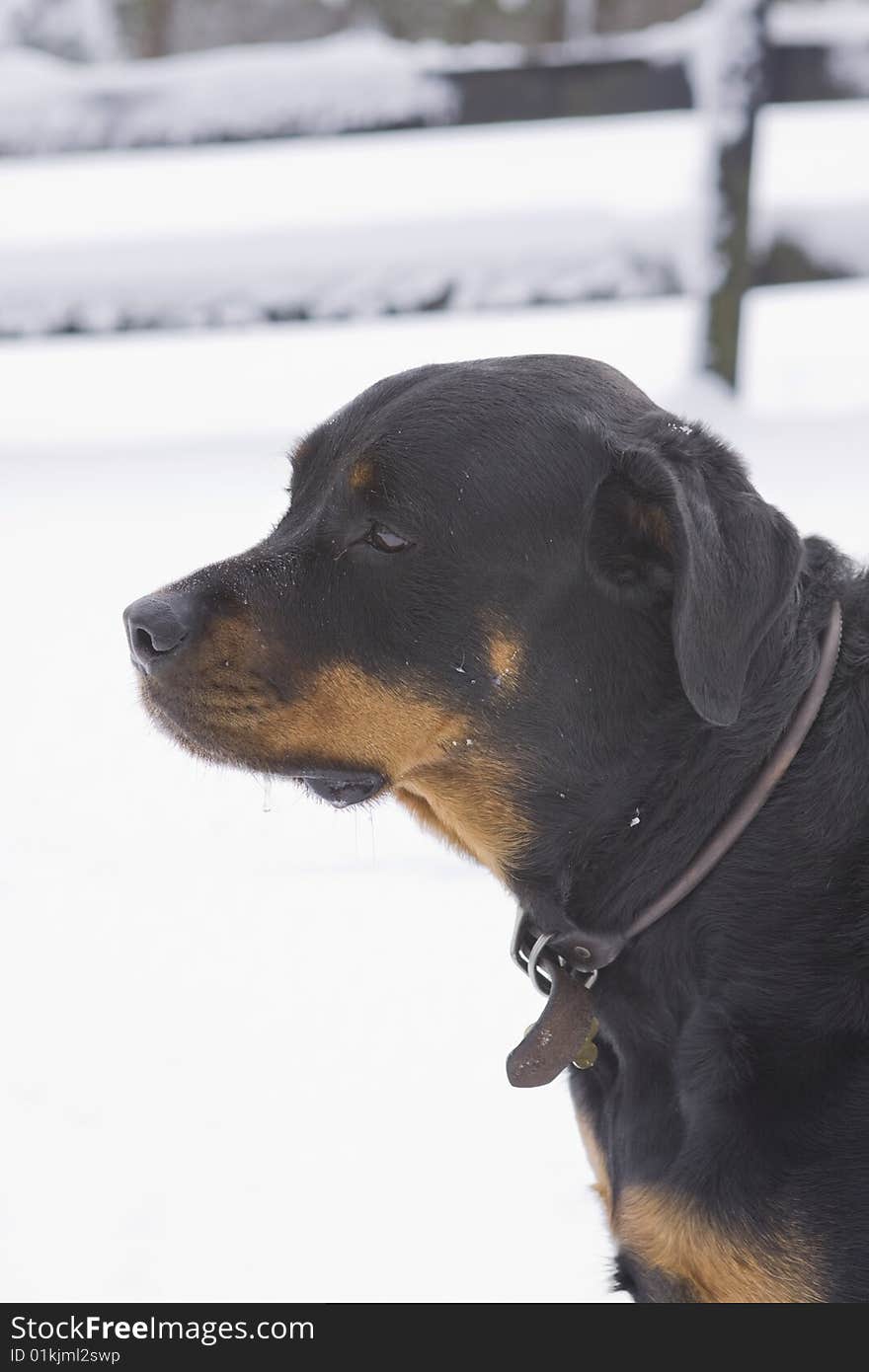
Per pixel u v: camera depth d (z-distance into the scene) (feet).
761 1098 10.93
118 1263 14.01
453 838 13.32
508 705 12.03
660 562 11.61
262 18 108.37
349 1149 15.61
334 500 12.46
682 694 11.75
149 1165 15.35
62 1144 15.69
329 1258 14.07
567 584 11.91
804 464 34.30
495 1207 14.76
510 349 47.19
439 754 12.37
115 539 33.27
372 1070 16.84
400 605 12.10
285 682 12.28
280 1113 16.14
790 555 11.35
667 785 11.75
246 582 12.42
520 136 74.59
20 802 23.29
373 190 62.34
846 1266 10.53
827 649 11.91
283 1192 14.97
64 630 29.04
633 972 11.92
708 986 11.48
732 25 36.88
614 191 60.18
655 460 11.34
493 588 11.96
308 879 21.26
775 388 41.81
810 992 11.13
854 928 11.23
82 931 19.89
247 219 57.62
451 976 18.65
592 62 38.50
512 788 12.25
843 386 41.78
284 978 18.66
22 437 42.60
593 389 12.60
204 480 37.06
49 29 94.99
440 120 39.42
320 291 38.29
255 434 40.78
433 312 38.34
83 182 67.72
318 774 12.46
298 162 69.72
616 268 38.17
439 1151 15.60
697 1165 11.00
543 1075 11.91
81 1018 17.90
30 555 32.73
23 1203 14.80
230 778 24.21
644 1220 11.34
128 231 55.83
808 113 77.51
